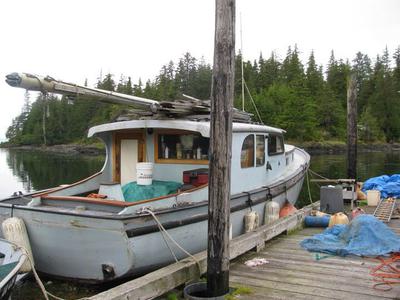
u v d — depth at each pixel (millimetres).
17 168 35438
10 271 4656
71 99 6703
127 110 8258
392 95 77000
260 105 68438
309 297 5039
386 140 74812
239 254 6480
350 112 13148
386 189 12414
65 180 25641
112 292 4508
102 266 5840
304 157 12891
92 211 6199
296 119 67125
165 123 7184
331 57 95000
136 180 7906
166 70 88875
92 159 49750
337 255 6723
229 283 5508
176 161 7781
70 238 5895
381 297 5016
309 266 6203
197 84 78000
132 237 5645
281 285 5441
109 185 6762
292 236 8125
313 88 79562
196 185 7242
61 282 6555
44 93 6137
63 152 71500
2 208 6410
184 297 5059
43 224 6031
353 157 13133
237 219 7738
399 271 5910
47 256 6176
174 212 6227
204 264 5770
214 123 4789
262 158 8906
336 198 9945
